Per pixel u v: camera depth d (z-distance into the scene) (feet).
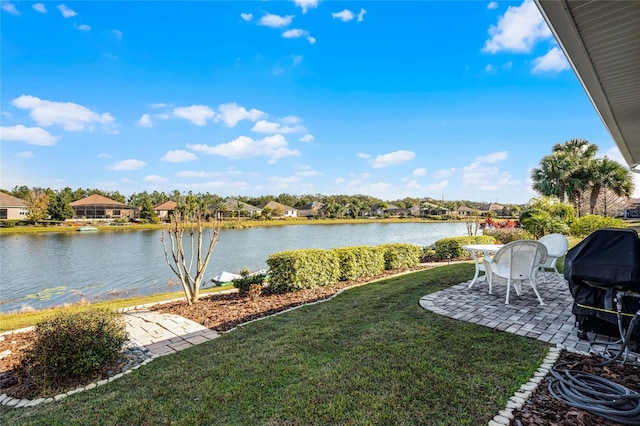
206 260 19.93
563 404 6.95
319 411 6.93
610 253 9.38
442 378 8.06
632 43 9.70
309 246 72.18
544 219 45.16
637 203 124.16
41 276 42.09
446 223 177.37
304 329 12.34
